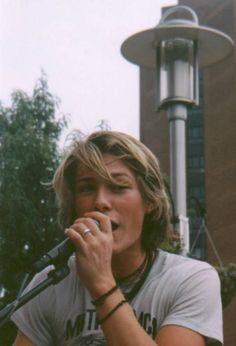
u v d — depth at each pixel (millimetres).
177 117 9312
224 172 46406
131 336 2373
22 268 2570
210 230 46188
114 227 2586
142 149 2682
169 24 9586
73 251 2473
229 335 41500
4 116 19312
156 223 2738
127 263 2664
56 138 19250
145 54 9805
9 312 2469
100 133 2672
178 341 2531
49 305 2746
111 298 2406
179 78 9391
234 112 46344
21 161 17688
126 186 2613
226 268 8711
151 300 2625
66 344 2711
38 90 19578
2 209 16406
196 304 2609
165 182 2789
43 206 16469
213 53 9750
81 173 2623
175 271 2666
